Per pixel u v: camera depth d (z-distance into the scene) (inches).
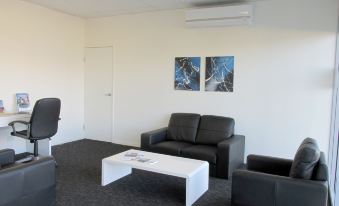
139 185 149.0
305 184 98.0
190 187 124.6
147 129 225.8
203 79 200.7
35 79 209.6
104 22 238.7
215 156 159.3
